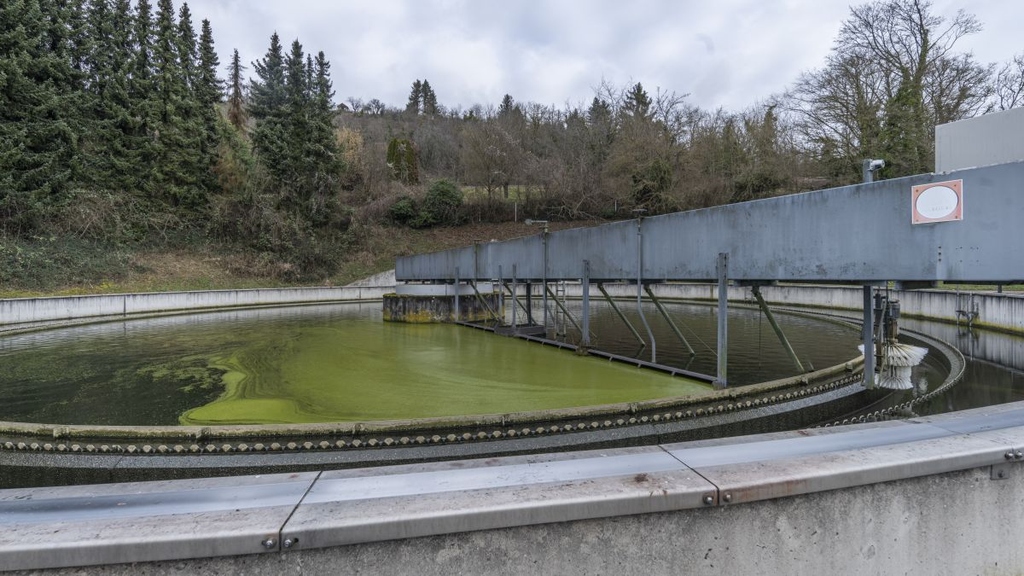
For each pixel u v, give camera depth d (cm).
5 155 2384
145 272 2761
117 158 2958
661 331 1638
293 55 3550
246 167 3459
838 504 194
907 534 201
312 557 160
